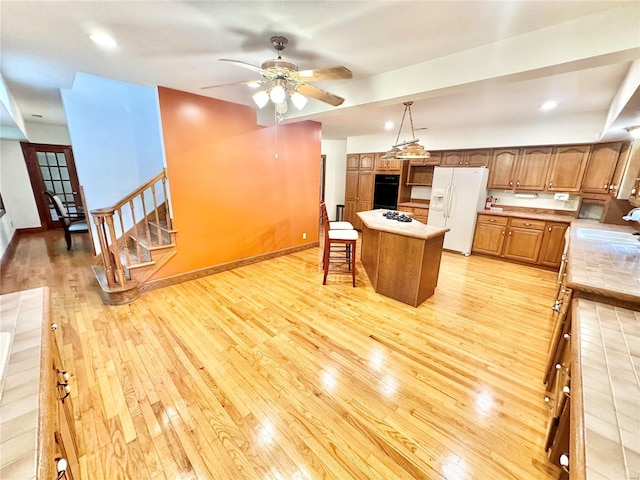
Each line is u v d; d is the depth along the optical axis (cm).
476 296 339
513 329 268
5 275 379
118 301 299
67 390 114
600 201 422
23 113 482
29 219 629
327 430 160
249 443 152
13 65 246
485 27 181
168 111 315
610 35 163
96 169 367
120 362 212
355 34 191
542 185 459
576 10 161
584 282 160
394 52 220
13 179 602
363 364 215
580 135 413
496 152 498
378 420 167
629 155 352
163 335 247
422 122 491
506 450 150
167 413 169
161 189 415
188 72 262
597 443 67
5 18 167
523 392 190
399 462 144
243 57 230
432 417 170
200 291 339
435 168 530
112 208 287
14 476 59
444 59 227
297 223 505
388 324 273
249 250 436
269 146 428
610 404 80
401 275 315
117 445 149
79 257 456
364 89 280
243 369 207
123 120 377
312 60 235
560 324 175
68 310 288
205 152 355
